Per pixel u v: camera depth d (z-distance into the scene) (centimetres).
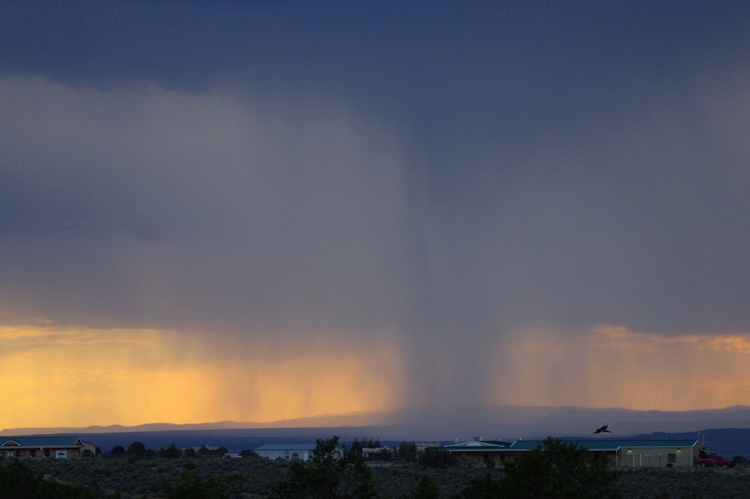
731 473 11050
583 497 5578
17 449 14262
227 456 14325
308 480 5769
